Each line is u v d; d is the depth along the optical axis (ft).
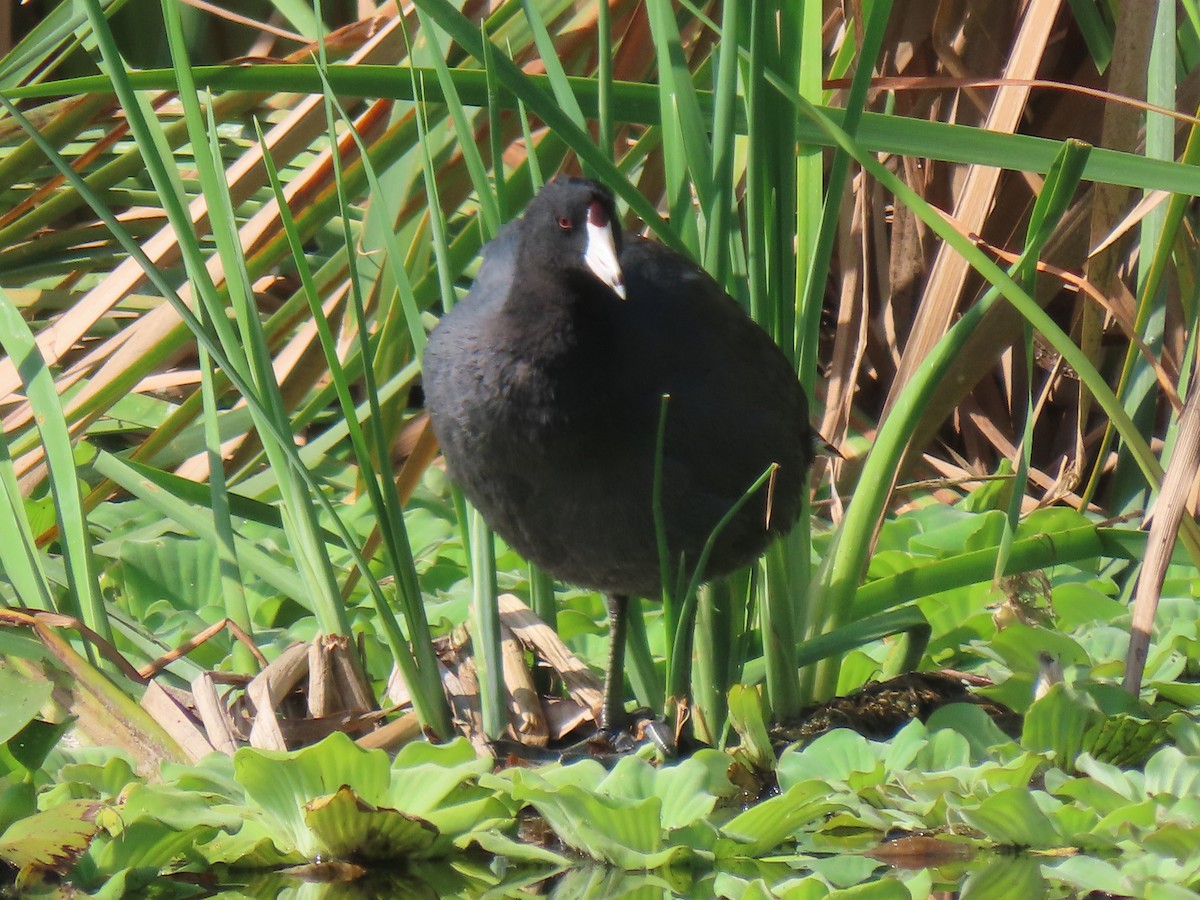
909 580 40.16
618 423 39.78
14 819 39.37
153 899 39.27
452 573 40.78
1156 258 40.27
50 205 41.14
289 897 39.27
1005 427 41.45
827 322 41.68
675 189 39.99
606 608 40.52
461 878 39.34
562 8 40.78
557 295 39.73
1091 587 40.42
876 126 39.86
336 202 40.73
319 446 40.98
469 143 39.83
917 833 39.47
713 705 40.04
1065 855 39.34
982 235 41.16
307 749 39.37
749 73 39.78
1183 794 39.45
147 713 39.73
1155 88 40.27
